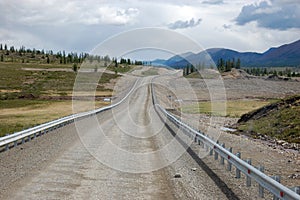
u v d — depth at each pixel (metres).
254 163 14.07
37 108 45.84
